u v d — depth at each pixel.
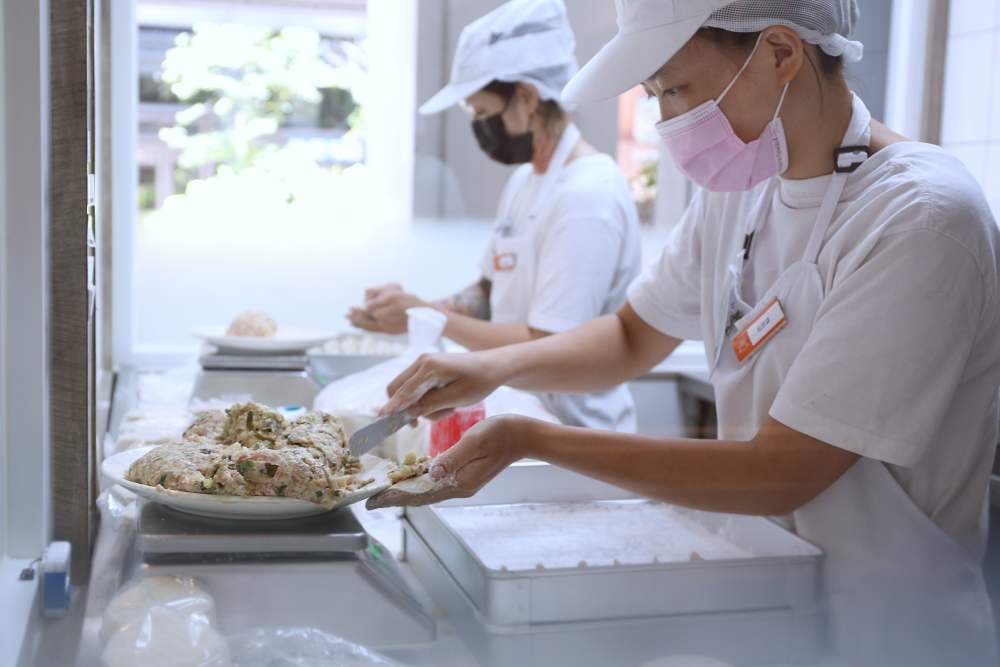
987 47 1.83
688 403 2.24
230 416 1.13
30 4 0.92
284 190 2.86
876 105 1.95
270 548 0.97
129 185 2.54
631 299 1.63
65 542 0.95
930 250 1.09
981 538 1.25
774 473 1.11
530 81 2.20
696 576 0.95
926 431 1.09
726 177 1.26
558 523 1.14
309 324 2.93
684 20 1.14
